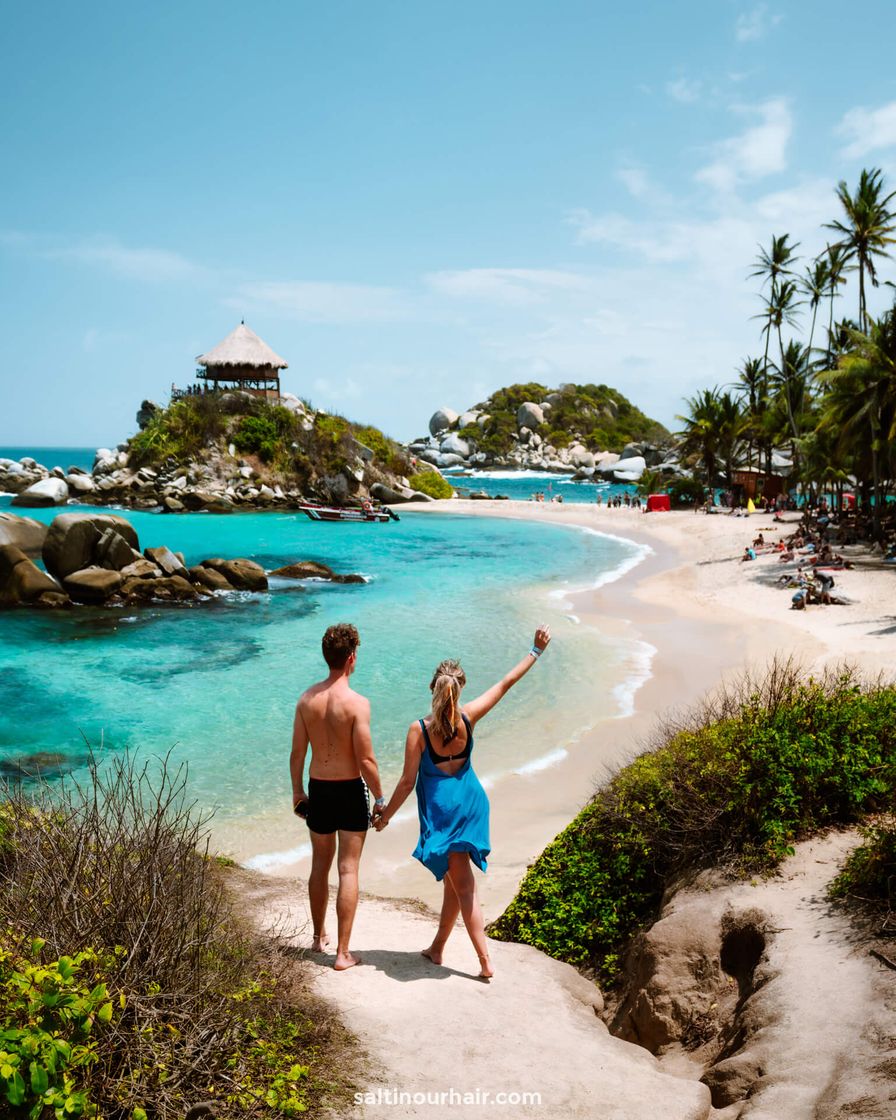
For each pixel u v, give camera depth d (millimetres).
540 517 69562
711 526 55156
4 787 5105
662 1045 4793
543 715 16094
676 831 6426
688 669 19500
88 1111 2848
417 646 21984
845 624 23703
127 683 18297
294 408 80000
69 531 28734
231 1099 3270
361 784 4996
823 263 58750
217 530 55344
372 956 5258
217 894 4914
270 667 19906
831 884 5359
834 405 41438
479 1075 3887
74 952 3457
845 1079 3588
